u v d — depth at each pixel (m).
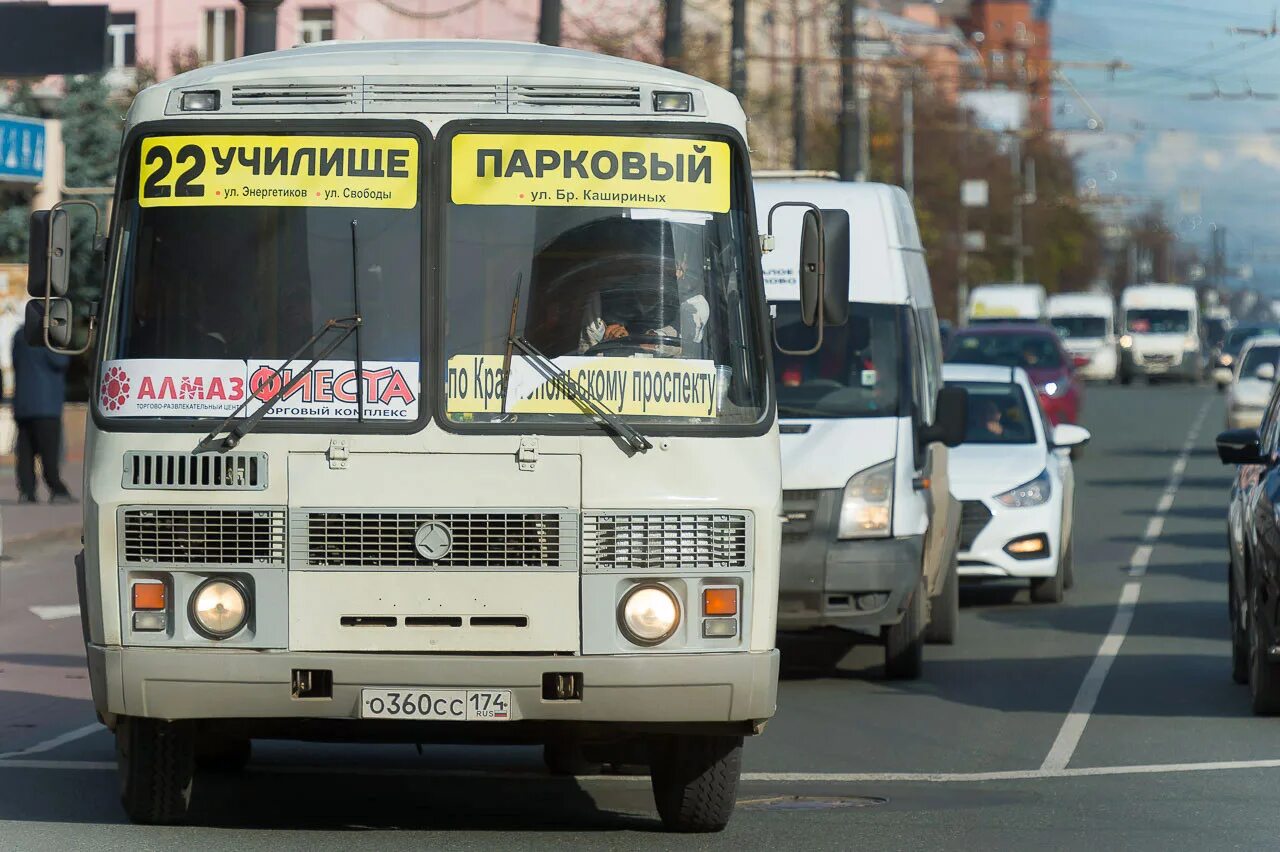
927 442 29.53
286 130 16.83
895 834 18.27
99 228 17.61
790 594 27.62
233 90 16.91
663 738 18.08
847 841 17.94
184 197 16.81
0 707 26.56
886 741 23.91
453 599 16.25
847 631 33.66
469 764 22.72
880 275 29.67
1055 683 28.58
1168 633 34.03
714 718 16.48
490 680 16.20
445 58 17.12
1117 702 26.84
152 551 16.39
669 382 16.59
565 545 16.30
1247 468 29.27
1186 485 68.81
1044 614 36.75
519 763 22.88
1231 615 29.30
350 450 16.31
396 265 16.62
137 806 17.97
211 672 16.25
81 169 89.62
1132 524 54.94
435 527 16.25
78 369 87.50
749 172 17.17
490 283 16.62
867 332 29.27
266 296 16.61
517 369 16.47
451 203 16.73
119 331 16.70
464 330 16.53
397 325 16.53
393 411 16.39
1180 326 171.62
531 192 16.78
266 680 16.23
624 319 16.66
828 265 17.75
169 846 17.28
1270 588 24.84
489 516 16.30
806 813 19.41
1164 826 18.64
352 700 16.27
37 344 17.23
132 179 16.92
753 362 16.84
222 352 16.53
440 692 16.25
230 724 17.17
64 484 52.66
